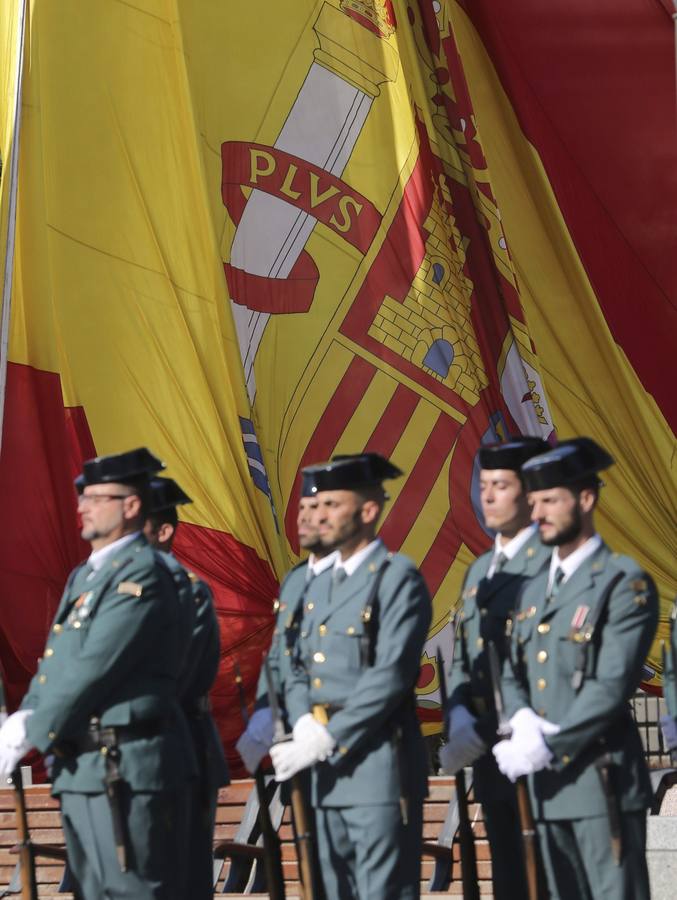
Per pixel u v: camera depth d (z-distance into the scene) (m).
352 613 23.08
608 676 21.27
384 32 49.12
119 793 22.36
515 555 24.53
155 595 22.97
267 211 47.06
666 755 45.38
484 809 24.55
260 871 31.75
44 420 43.56
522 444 24.64
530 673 22.17
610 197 52.97
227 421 45.19
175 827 23.06
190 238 46.38
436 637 45.53
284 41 48.12
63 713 22.39
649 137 53.59
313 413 46.59
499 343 48.72
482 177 49.41
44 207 44.28
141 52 46.69
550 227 52.34
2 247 42.38
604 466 22.25
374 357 47.31
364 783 22.55
